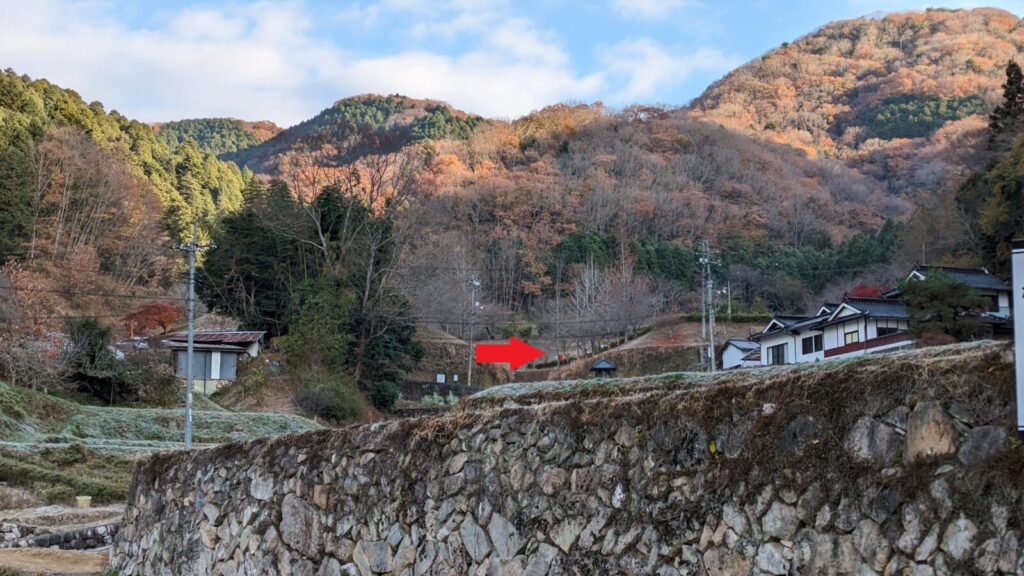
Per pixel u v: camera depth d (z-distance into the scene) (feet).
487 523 23.79
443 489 25.36
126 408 126.00
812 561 16.90
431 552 25.21
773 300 205.36
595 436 21.72
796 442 17.76
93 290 195.93
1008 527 14.40
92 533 59.57
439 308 172.76
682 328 176.65
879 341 100.01
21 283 141.08
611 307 180.34
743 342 139.03
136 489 41.96
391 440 27.61
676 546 19.31
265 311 172.24
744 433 18.67
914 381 16.31
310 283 157.38
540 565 22.06
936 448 15.72
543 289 218.38
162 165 311.06
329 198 169.78
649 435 20.53
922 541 15.44
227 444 35.53
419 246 189.47
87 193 228.84
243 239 179.22
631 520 20.34
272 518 31.40
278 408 138.62
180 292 220.02
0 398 108.47
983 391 15.38
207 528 34.88
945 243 153.38
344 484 28.84
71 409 117.19
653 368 159.02
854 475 16.67
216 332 160.86
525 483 23.06
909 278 108.06
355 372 150.10
